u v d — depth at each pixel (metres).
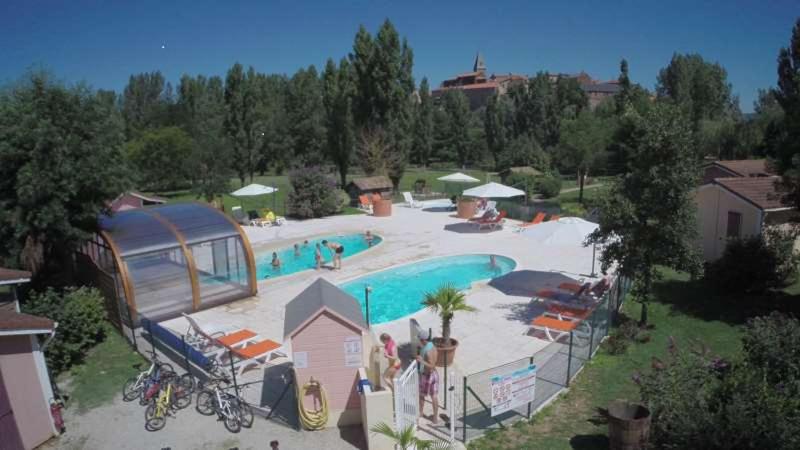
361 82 47.38
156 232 17.59
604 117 62.50
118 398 12.40
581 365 13.41
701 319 16.81
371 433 9.73
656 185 14.66
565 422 10.82
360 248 29.16
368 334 12.74
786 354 10.15
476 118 123.19
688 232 14.99
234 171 60.81
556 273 22.16
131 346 15.54
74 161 16.20
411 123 50.91
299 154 85.12
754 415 8.70
